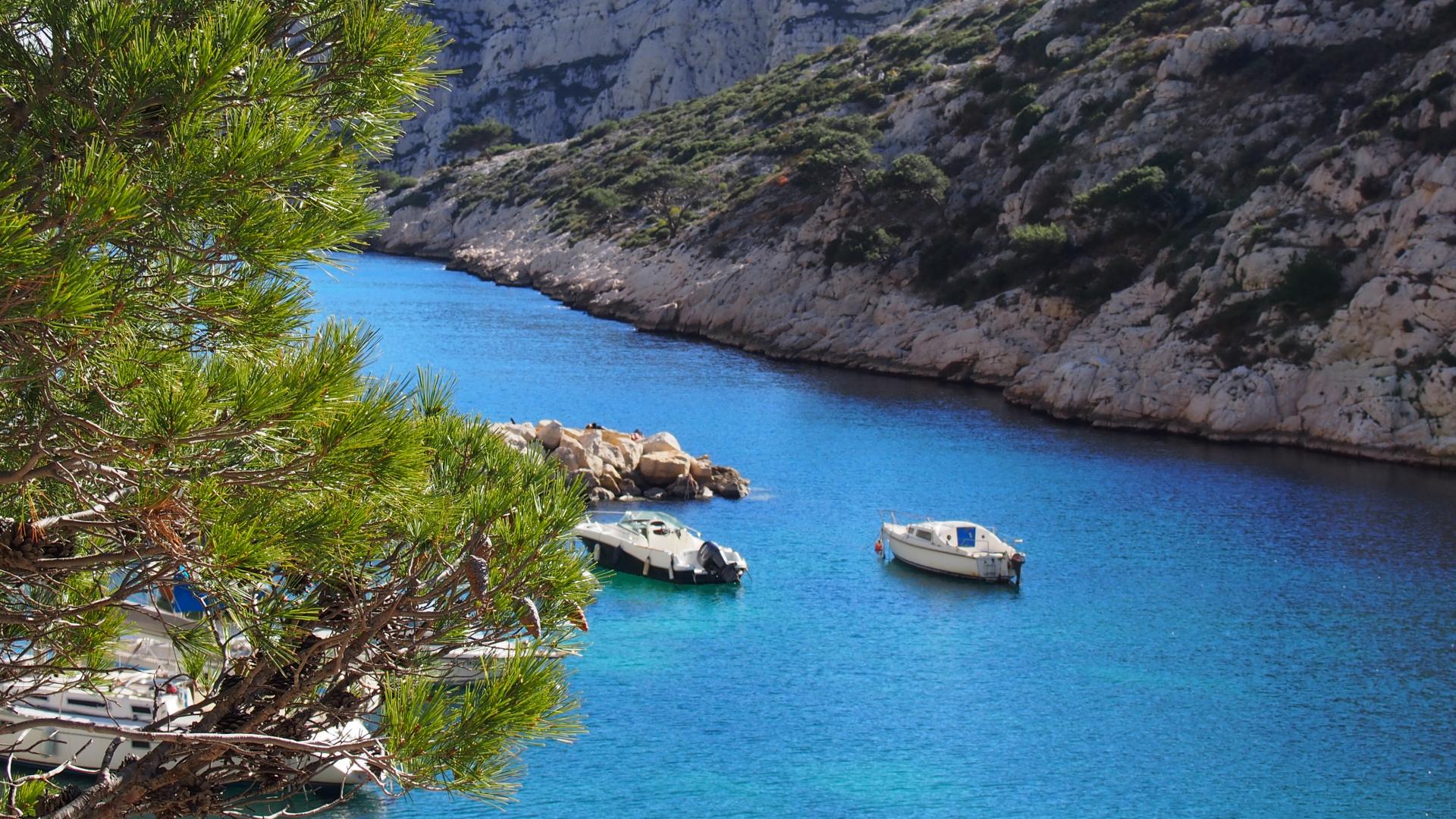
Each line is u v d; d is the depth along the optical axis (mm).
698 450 59438
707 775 25906
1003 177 95062
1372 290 62062
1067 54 103062
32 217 5664
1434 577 40281
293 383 6570
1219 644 34250
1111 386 67312
